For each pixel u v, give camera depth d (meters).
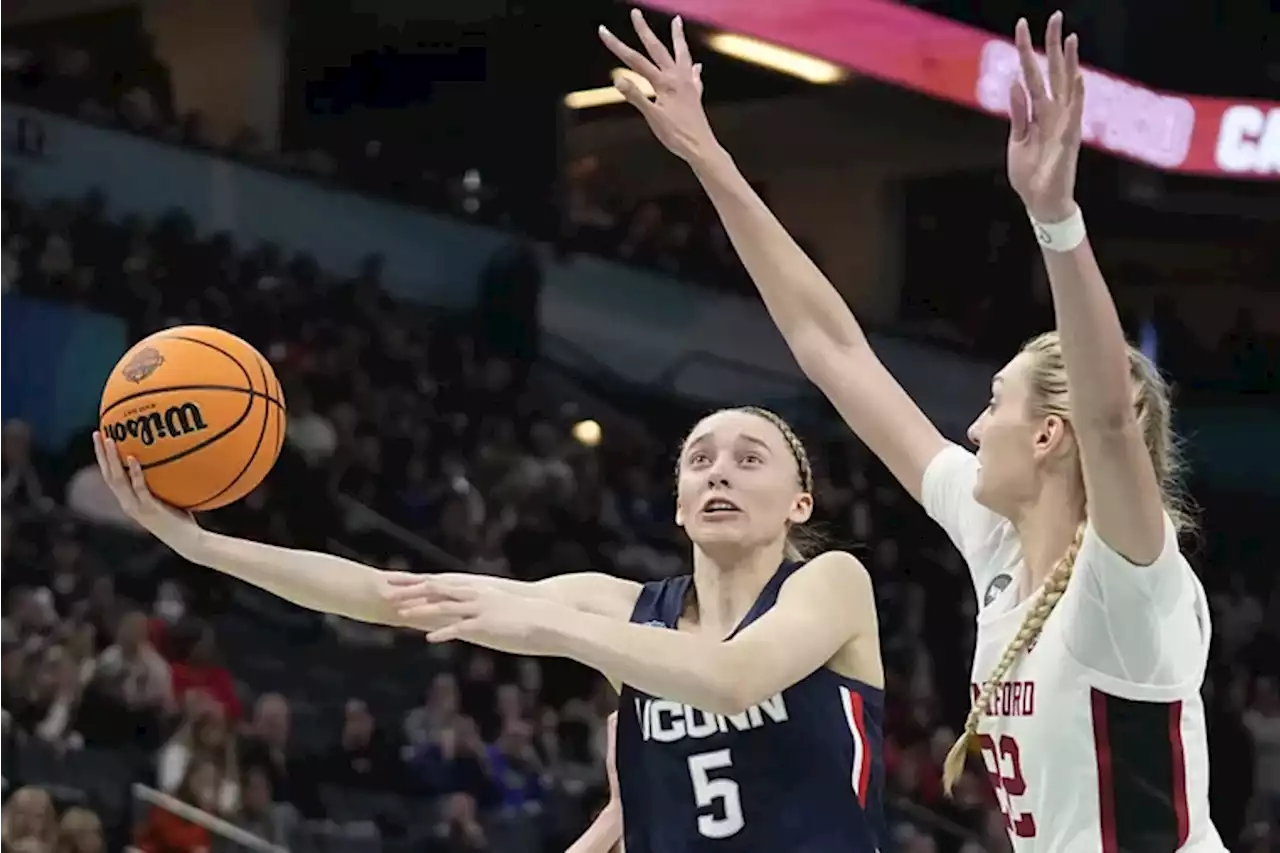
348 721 11.41
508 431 15.59
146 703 10.41
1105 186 18.34
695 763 3.31
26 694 10.24
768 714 3.28
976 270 18.81
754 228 3.42
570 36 17.81
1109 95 15.62
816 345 3.35
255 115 16.95
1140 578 2.42
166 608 11.87
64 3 16.05
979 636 2.80
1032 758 2.62
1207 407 17.89
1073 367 2.36
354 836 10.88
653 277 17.19
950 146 18.80
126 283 13.96
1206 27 17.84
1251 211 18.28
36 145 13.93
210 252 14.67
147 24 16.31
